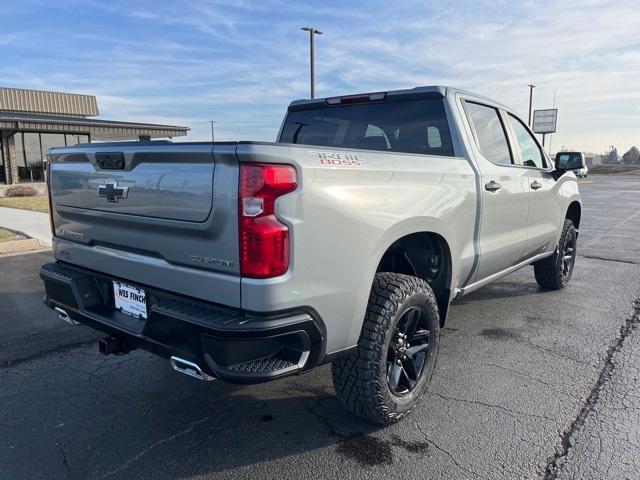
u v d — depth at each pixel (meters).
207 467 2.78
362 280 2.73
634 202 20.42
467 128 3.99
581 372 3.93
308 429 3.15
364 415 3.06
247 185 2.29
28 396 3.60
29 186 20.92
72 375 3.95
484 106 4.40
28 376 3.93
